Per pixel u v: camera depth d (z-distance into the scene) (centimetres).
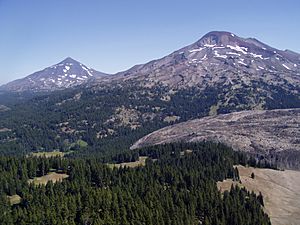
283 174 19600
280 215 15238
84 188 14062
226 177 17350
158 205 13150
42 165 17488
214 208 13600
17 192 15500
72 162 17725
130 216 12606
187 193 14212
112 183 15325
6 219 12369
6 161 17212
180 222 12606
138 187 14450
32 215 12244
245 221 13112
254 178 18100
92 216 12550
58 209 12638
